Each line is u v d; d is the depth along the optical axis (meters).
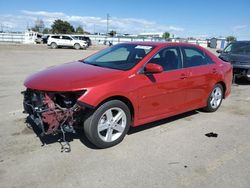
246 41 11.73
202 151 4.44
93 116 4.14
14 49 30.16
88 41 42.56
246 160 4.18
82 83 4.12
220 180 3.61
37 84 4.29
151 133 5.09
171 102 5.28
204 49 6.31
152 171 3.76
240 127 5.65
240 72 10.38
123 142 4.64
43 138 4.64
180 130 5.32
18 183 3.38
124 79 4.44
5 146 4.33
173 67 5.30
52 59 19.55
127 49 5.44
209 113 6.55
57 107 4.09
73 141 4.58
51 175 3.57
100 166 3.84
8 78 10.53
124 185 3.42
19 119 5.55
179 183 3.51
